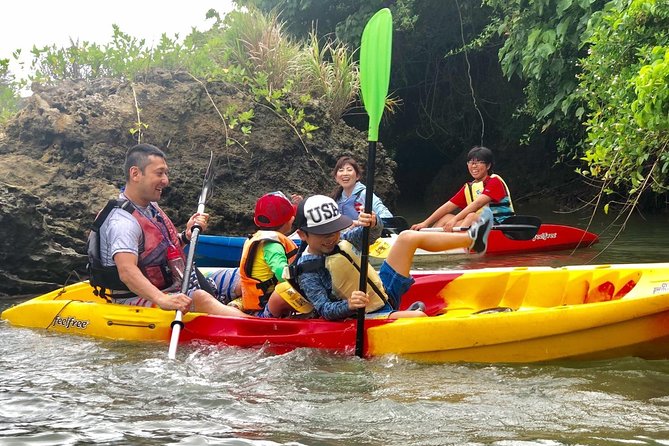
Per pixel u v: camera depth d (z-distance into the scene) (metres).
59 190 7.05
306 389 3.24
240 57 9.51
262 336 3.88
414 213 11.82
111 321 4.25
